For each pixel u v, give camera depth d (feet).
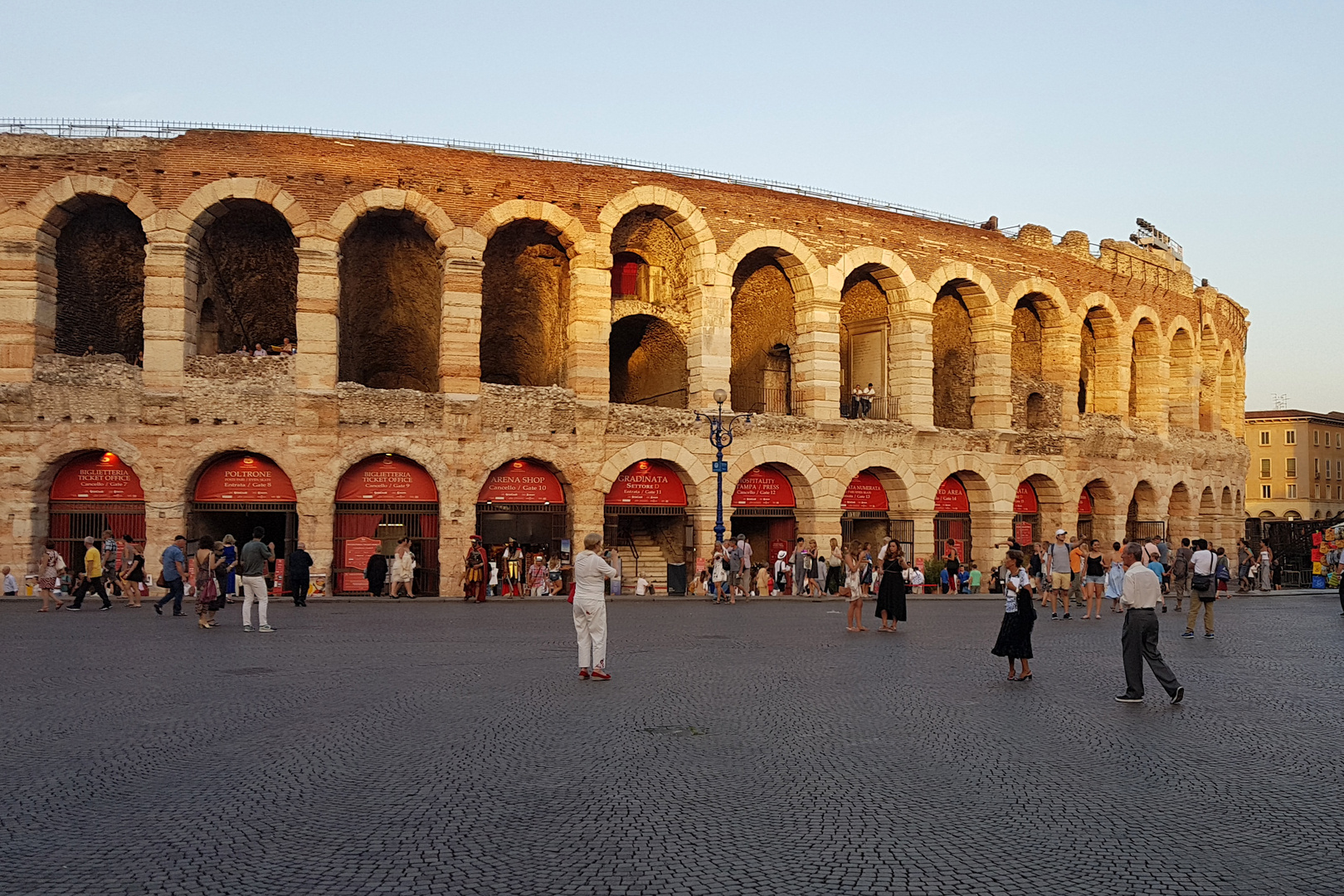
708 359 133.08
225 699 50.24
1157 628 52.80
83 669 59.21
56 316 123.65
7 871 27.17
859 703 50.93
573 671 59.93
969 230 154.20
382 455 119.34
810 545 137.80
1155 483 178.19
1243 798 34.94
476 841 29.66
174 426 113.39
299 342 116.16
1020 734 44.27
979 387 156.56
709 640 76.28
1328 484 364.17
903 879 27.07
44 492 113.50
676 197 131.54
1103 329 174.29
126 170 114.52
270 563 117.29
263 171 116.16
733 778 36.52
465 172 121.80
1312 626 94.94
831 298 141.18
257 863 27.86
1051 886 26.76
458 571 119.34
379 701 50.06
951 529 153.79
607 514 129.59
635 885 26.45
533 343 147.13
